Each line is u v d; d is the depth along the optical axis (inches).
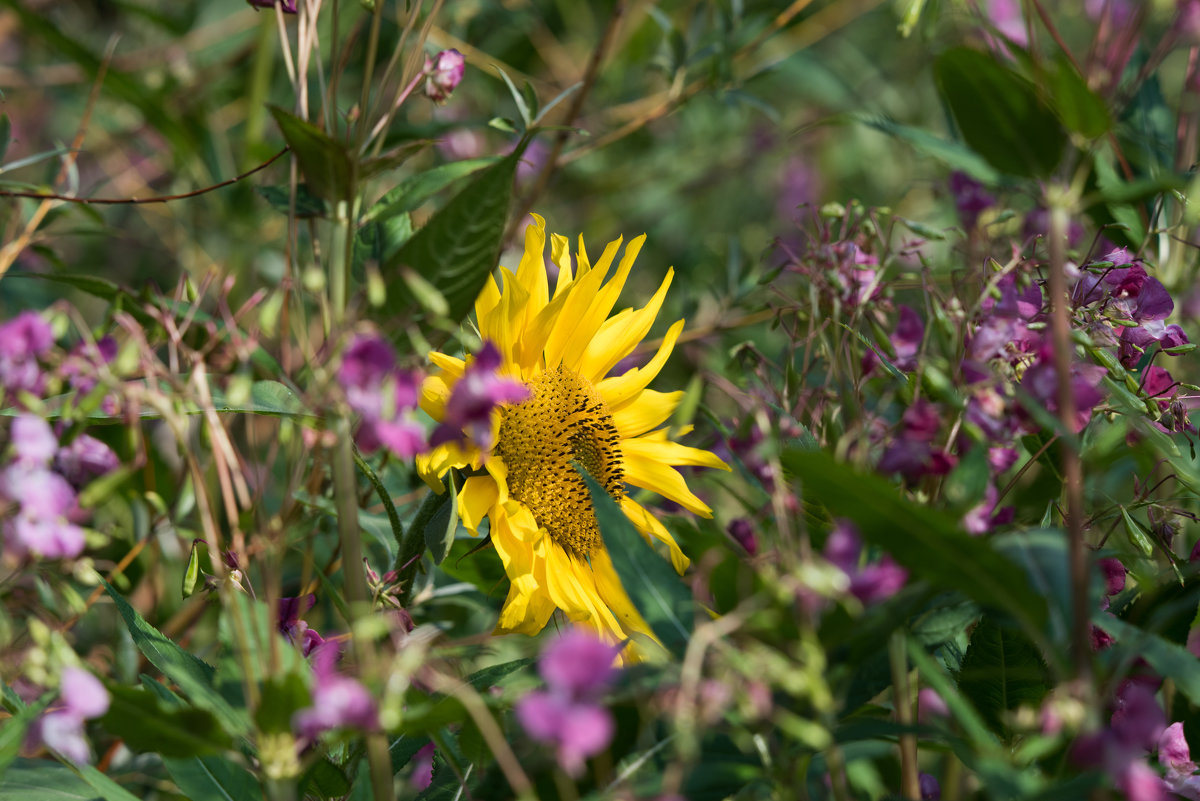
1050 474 50.1
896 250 45.9
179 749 40.8
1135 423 45.8
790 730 38.9
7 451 40.0
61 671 39.1
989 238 50.0
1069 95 41.7
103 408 42.9
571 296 49.5
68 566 40.3
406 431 40.1
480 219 43.0
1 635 40.7
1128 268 47.3
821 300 45.9
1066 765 43.3
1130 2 62.0
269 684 40.0
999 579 39.6
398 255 43.1
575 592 47.9
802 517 43.2
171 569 59.7
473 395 40.9
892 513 39.5
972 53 42.6
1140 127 55.4
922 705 48.6
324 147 42.7
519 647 43.2
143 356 41.1
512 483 48.4
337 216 43.2
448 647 41.6
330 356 41.2
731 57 70.7
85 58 70.7
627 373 51.0
